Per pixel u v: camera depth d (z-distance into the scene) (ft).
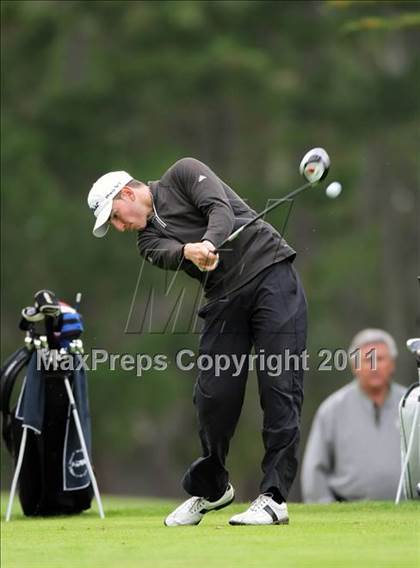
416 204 250.78
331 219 248.32
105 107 253.44
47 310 76.69
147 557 52.85
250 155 260.83
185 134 262.67
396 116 246.47
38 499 79.92
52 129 252.21
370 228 251.19
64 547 57.26
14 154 246.27
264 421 62.95
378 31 245.24
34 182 245.24
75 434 78.59
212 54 241.14
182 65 243.60
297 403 62.90
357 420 98.99
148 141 258.37
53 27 258.78
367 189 253.24
